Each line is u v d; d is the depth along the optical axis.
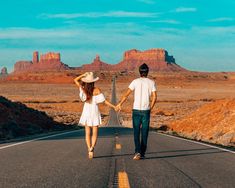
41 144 14.36
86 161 9.88
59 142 15.43
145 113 10.32
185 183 7.25
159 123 52.75
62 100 123.88
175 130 33.06
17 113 28.08
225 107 29.28
